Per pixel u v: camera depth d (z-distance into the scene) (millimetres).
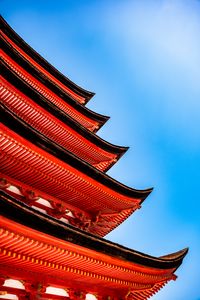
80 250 8445
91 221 13500
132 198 13812
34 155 10094
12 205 6820
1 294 8188
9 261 8031
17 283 8695
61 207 12172
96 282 10578
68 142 14711
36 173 10805
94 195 12773
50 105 13102
